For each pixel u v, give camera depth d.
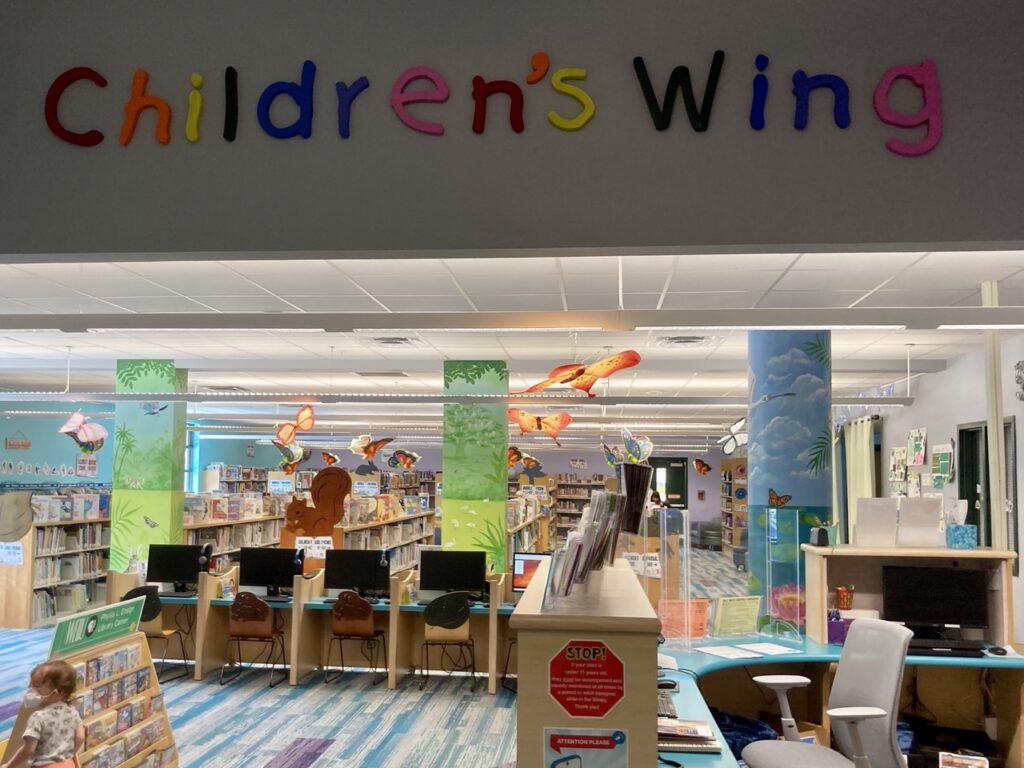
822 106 3.18
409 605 8.33
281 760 6.03
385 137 3.31
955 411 12.23
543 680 2.28
